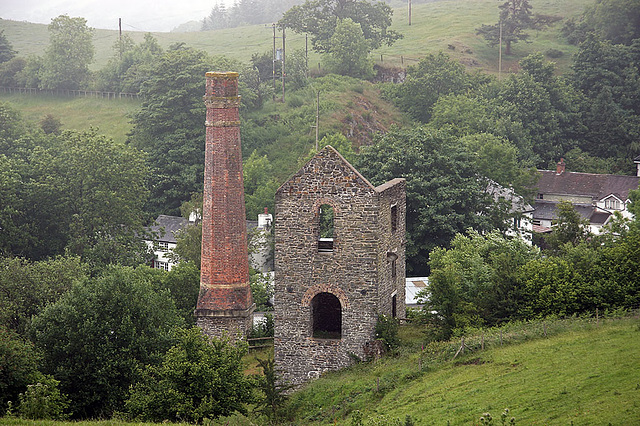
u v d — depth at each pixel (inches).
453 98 4835.1
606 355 1475.1
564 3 7721.5
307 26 5915.4
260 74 5334.6
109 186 3132.4
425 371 1626.5
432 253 2493.8
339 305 1909.4
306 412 1601.9
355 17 5979.3
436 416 1366.9
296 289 1818.4
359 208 1759.4
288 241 1812.3
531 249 2377.0
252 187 3988.7
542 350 1585.9
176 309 2261.3
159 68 4340.6
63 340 1786.4
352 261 1776.6
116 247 2979.8
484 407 1353.3
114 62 5979.3
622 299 1889.8
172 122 4202.8
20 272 2204.7
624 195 4382.4
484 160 3740.2
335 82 5295.3
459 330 1817.2
